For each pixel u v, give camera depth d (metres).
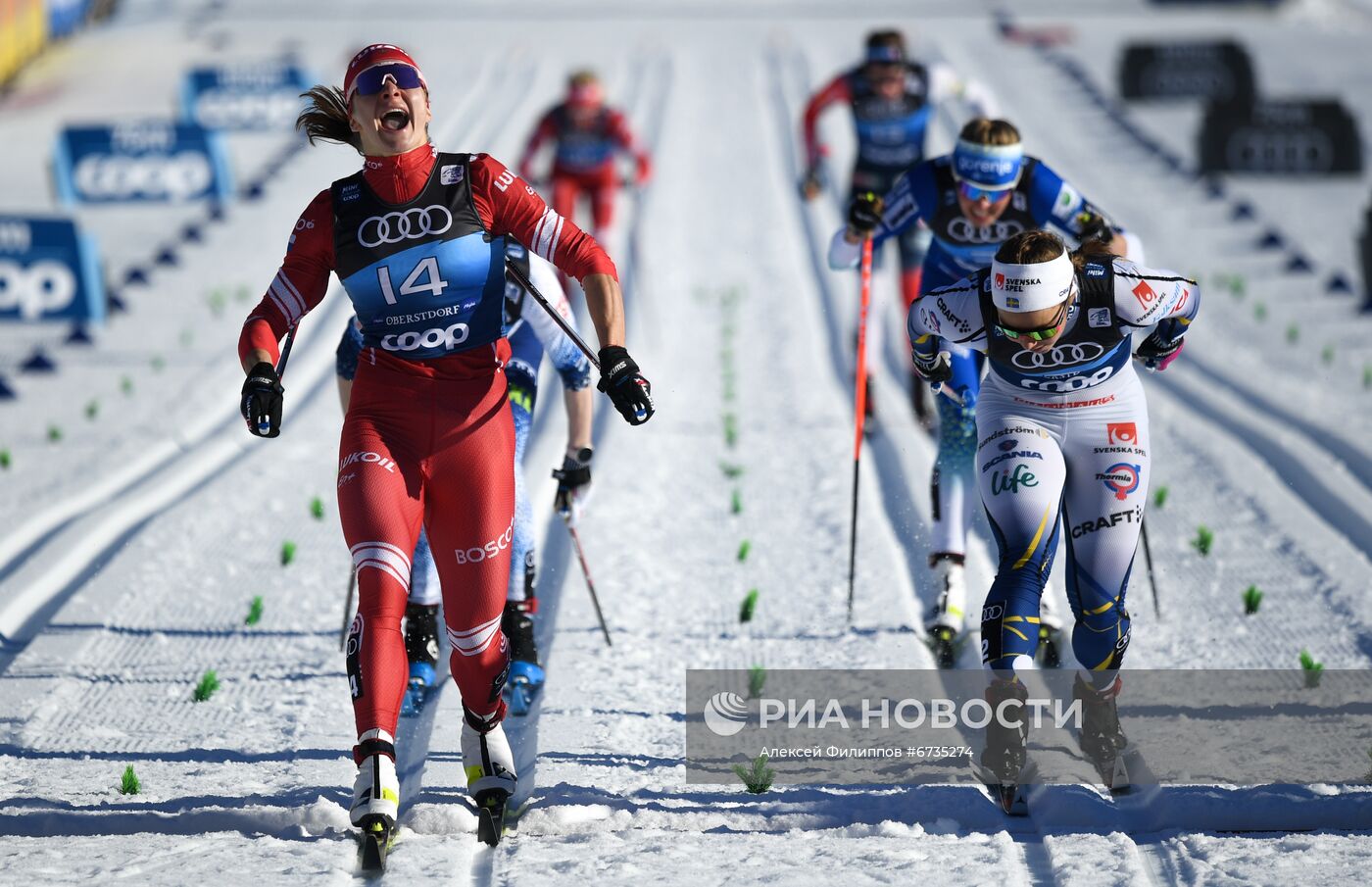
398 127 12.33
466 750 13.76
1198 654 17.59
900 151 32.47
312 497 25.22
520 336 17.59
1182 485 24.81
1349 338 36.28
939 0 102.75
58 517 24.80
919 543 22.44
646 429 29.44
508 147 63.16
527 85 75.50
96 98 74.31
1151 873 12.13
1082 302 14.05
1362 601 19.03
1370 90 72.38
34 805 13.67
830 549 21.84
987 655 13.72
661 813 13.45
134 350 37.22
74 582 21.48
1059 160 60.12
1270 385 31.72
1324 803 13.29
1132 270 14.22
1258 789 13.61
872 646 17.97
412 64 12.48
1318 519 22.45
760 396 32.12
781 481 25.70
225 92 65.38
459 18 97.06
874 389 29.78
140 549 22.06
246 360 12.53
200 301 42.19
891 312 39.16
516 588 16.81
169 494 26.14
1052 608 17.78
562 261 13.00
